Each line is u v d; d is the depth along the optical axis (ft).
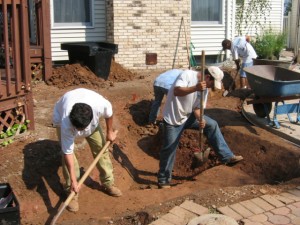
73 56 35.37
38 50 31.73
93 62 33.73
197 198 16.70
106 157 17.83
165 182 20.26
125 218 15.60
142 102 30.19
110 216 16.11
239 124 25.84
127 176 21.38
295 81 22.97
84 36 41.06
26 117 21.02
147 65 41.14
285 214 15.58
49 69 32.30
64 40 40.50
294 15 61.52
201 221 14.69
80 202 17.54
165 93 26.04
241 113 28.45
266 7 49.90
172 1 40.86
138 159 24.32
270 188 17.97
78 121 13.70
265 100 24.26
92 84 32.42
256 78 24.00
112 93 30.91
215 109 29.19
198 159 20.76
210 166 23.25
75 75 32.71
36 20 32.99
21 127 20.86
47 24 31.89
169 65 42.09
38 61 32.01
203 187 19.77
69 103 15.07
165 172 20.11
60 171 18.99
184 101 18.75
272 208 16.06
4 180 17.52
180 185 20.38
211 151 23.80
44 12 31.65
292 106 25.12
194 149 24.32
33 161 18.89
